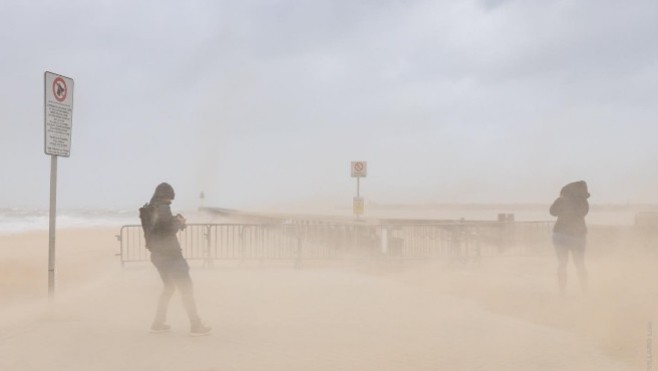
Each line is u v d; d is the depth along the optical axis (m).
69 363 6.43
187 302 7.70
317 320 8.64
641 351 6.84
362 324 8.35
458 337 7.55
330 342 7.32
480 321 8.52
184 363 6.41
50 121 8.77
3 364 6.39
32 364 6.39
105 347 7.10
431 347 7.07
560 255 10.55
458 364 6.37
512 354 6.76
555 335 7.63
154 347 7.10
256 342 7.33
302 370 6.16
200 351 6.91
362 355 6.73
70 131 9.16
